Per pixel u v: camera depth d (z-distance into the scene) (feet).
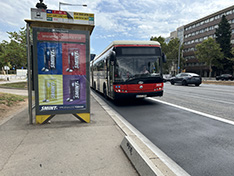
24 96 34.30
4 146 11.69
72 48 17.16
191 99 35.06
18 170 8.91
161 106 28.04
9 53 60.18
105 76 34.94
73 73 17.24
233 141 13.51
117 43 28.37
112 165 9.45
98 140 12.80
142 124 18.28
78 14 17.13
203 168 9.74
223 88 61.11
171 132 15.66
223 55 156.76
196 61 225.76
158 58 29.07
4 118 18.97
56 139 12.96
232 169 9.63
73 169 9.04
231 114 22.04
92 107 25.67
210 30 206.59
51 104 16.97
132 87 27.78
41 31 16.53
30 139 12.92
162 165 8.95
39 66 16.66
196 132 15.58
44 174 8.59
